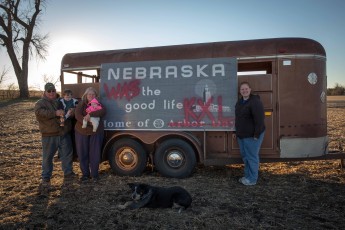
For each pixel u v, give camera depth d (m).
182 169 6.75
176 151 6.79
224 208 5.09
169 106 6.81
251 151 6.12
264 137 6.46
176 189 5.09
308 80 6.36
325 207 5.09
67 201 5.51
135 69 7.00
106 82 7.15
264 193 5.78
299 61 6.34
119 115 7.05
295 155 6.35
